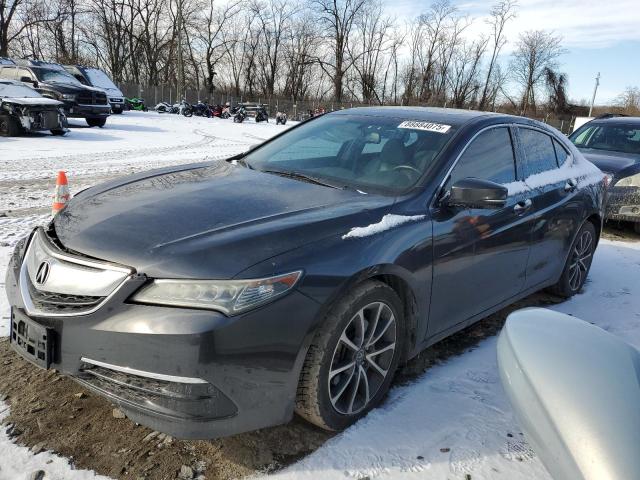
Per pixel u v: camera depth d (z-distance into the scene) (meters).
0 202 7.07
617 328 4.13
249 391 2.20
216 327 2.09
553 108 62.56
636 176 7.22
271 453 2.45
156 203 2.74
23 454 2.35
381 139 3.55
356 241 2.55
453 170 3.23
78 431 2.52
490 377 3.25
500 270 3.57
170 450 2.43
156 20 57.69
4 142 13.32
